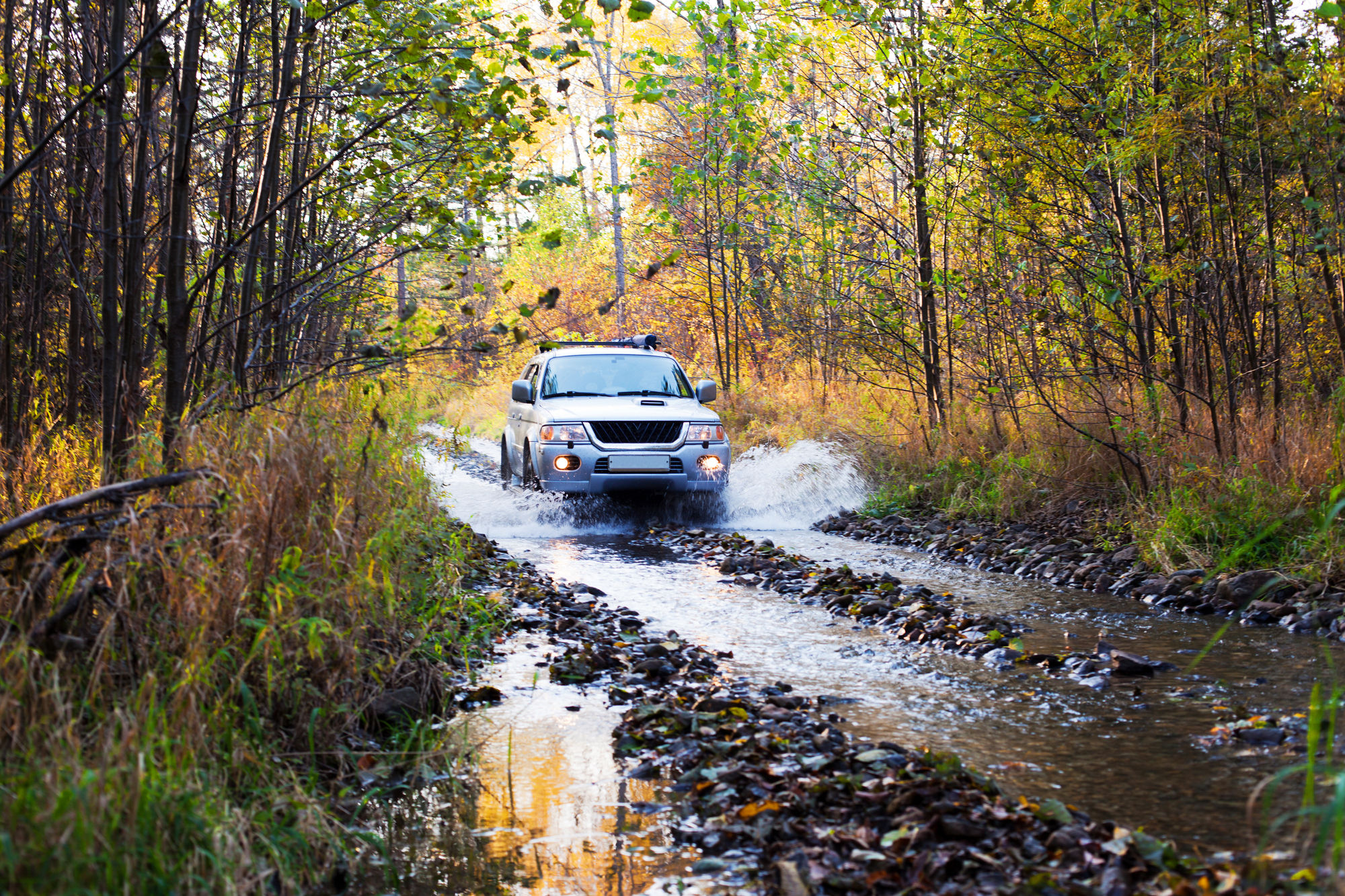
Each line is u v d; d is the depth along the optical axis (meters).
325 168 5.39
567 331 24.30
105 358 4.86
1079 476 9.89
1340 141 7.55
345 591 4.00
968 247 11.54
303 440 4.45
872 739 4.00
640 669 5.01
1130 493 8.59
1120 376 9.68
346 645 3.89
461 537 6.91
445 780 3.65
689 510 11.12
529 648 5.54
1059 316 9.59
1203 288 8.94
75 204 6.82
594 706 4.52
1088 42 9.13
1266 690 4.56
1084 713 4.33
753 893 2.77
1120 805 3.31
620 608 6.52
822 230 14.77
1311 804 2.85
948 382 12.85
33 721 2.80
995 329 11.09
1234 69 7.87
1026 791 3.44
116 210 5.25
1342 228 7.45
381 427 5.02
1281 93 7.61
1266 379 9.42
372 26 6.77
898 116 11.95
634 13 5.19
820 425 13.08
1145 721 4.20
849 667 5.15
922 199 11.88
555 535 10.30
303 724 3.68
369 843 3.12
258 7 6.77
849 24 11.88
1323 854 2.80
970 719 4.28
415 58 5.71
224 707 3.38
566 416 10.52
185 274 4.96
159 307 7.06
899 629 5.93
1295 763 3.60
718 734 4.00
